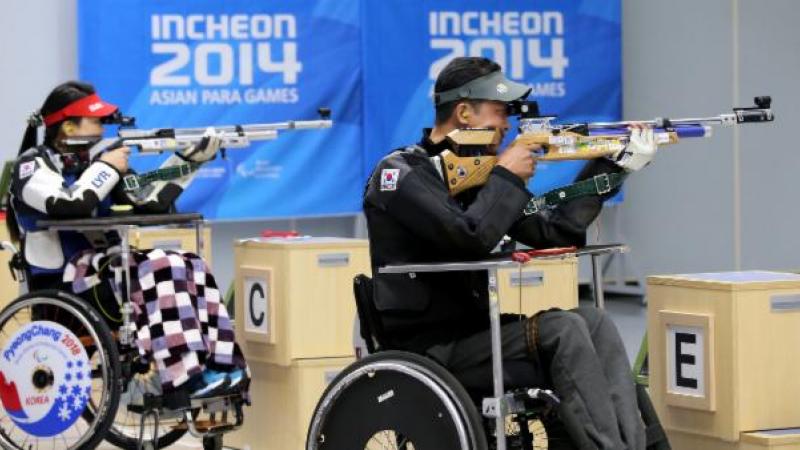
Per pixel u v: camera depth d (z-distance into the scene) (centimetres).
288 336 949
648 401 692
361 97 1454
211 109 1397
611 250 676
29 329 883
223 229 1477
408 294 694
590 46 1534
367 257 973
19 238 921
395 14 1460
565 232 720
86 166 926
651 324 800
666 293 790
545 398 657
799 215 1616
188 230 1134
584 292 1667
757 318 760
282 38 1419
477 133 694
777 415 767
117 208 903
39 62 1380
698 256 1625
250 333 986
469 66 710
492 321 650
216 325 895
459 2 1484
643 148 697
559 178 1507
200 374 873
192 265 899
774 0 1590
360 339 838
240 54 1405
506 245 752
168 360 865
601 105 1544
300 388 947
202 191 1400
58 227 874
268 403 979
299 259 952
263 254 974
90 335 862
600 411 647
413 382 666
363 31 1447
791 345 769
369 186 704
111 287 888
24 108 1377
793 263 1620
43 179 887
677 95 1619
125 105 1367
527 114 706
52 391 877
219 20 1396
